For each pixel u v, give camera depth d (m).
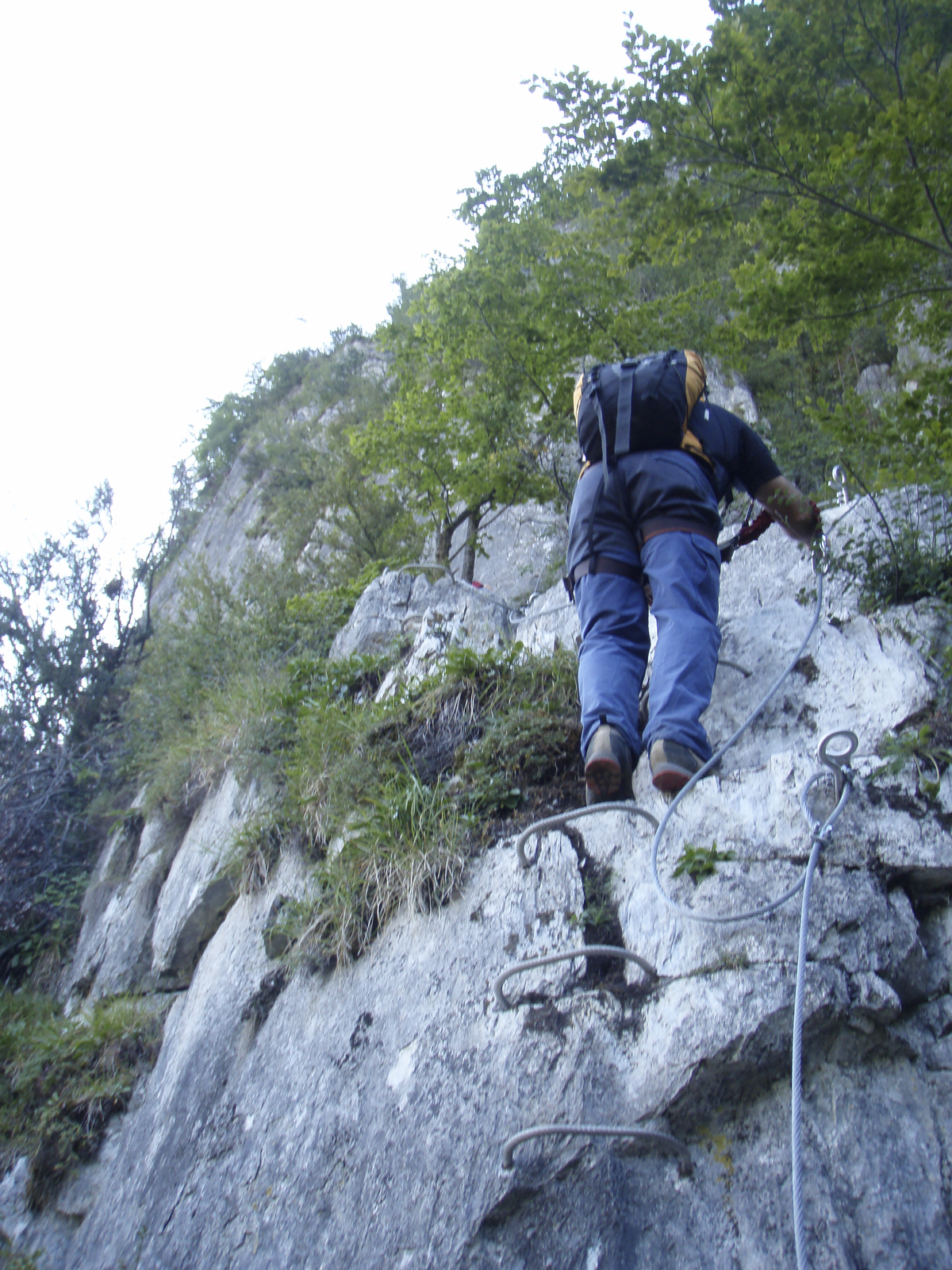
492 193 9.41
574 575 3.31
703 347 8.59
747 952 2.60
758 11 5.10
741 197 5.44
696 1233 2.29
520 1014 2.85
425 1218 2.56
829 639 3.54
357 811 4.00
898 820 2.78
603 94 5.20
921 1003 2.57
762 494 3.49
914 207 4.93
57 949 7.84
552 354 8.90
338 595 8.17
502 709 4.11
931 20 4.85
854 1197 2.25
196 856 5.57
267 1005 3.86
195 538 22.17
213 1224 3.14
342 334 25.50
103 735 10.09
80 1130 4.61
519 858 3.29
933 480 3.96
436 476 9.45
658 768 2.74
